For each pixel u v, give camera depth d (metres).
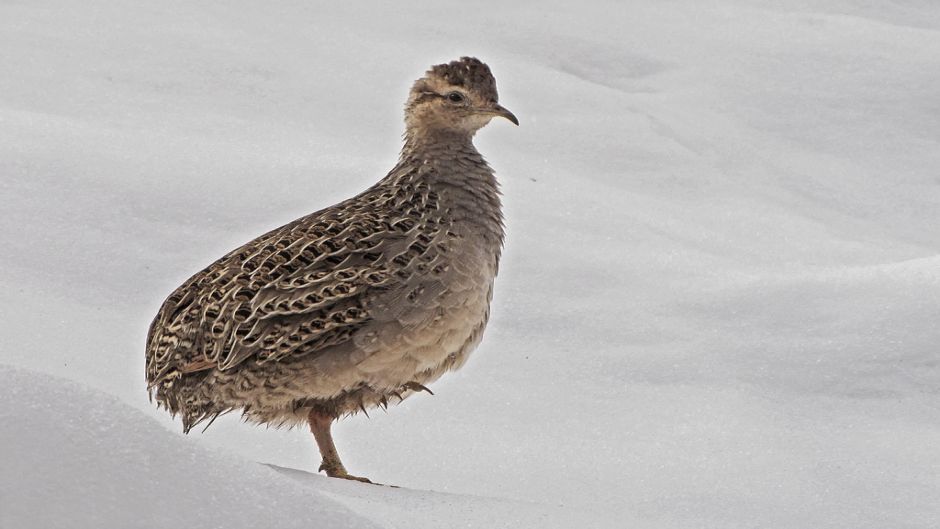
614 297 12.38
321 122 16.30
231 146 14.77
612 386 10.89
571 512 7.41
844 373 10.91
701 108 18.14
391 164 14.65
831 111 18.30
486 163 9.67
